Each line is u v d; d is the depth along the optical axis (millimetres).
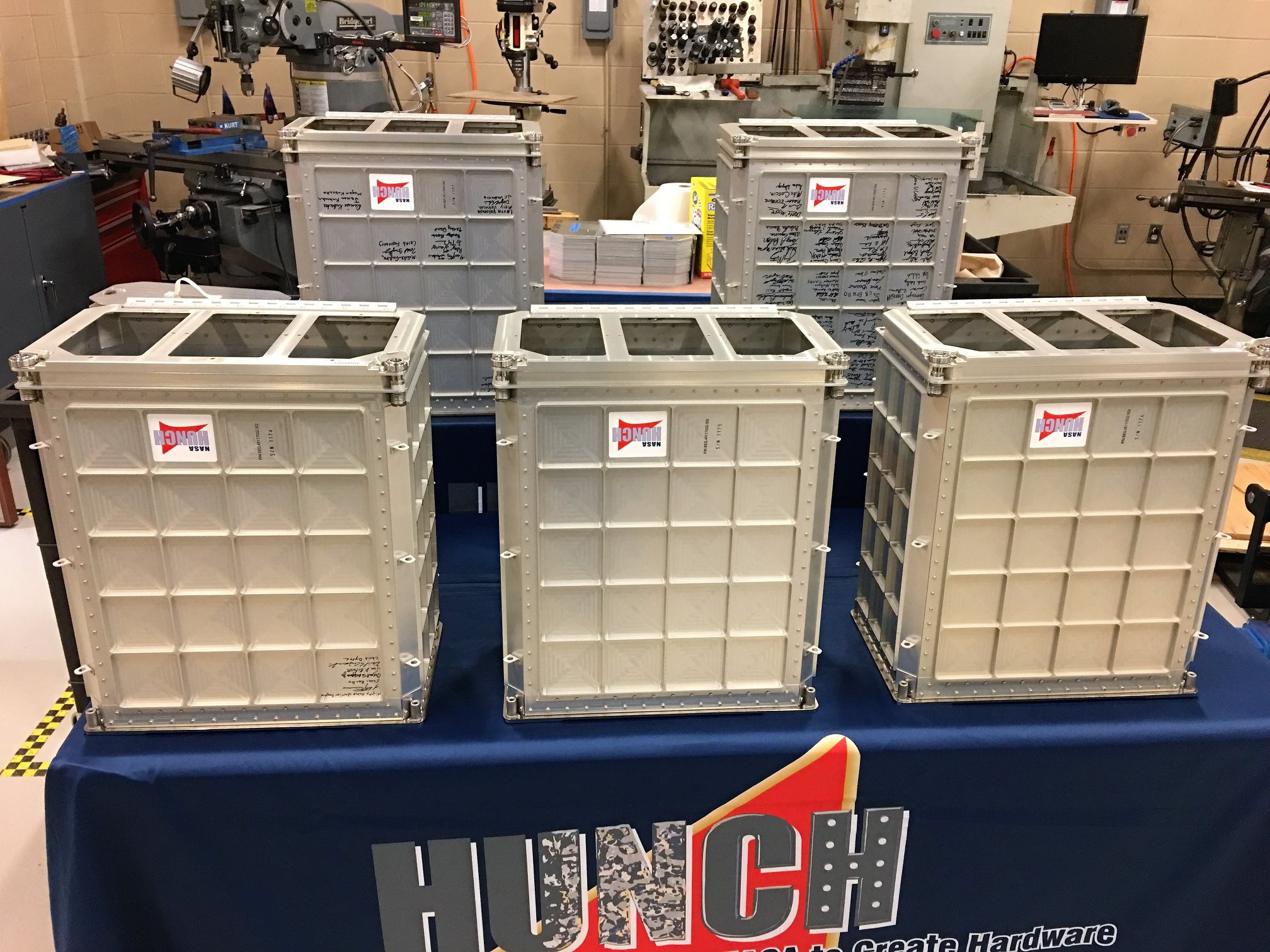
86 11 4637
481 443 2578
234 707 1588
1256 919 1804
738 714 1657
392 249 2434
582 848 1647
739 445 1478
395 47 3758
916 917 1764
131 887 1609
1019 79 4695
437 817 1600
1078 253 5562
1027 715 1658
